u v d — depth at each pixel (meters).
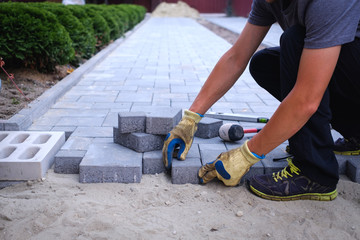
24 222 1.88
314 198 2.16
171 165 2.34
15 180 2.35
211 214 2.01
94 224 1.87
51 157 2.58
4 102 3.66
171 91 4.68
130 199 2.15
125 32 12.52
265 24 2.26
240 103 4.18
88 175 2.34
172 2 30.86
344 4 1.70
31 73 4.96
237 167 2.15
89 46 6.82
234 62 2.34
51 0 12.49
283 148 2.73
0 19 4.46
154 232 1.83
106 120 3.43
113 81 5.21
